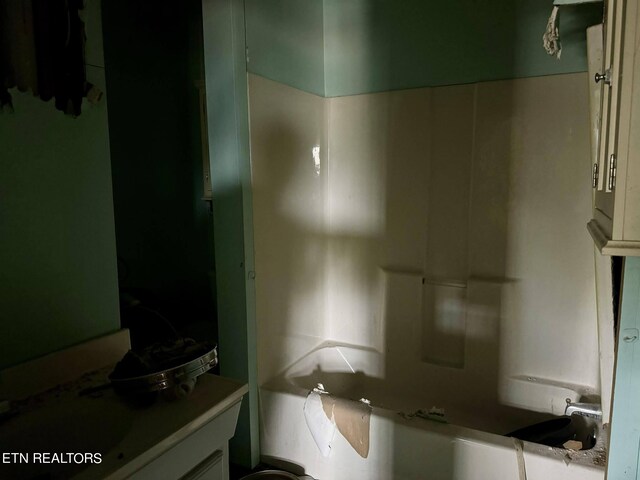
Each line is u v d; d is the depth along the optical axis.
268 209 1.85
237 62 1.63
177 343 1.04
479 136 1.98
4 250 0.95
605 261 1.34
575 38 1.76
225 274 1.77
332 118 2.29
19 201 0.97
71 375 1.07
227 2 1.59
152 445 0.78
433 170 2.11
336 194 2.33
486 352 2.05
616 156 0.80
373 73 2.17
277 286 1.95
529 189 1.92
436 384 2.17
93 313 1.15
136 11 2.61
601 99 1.01
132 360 0.95
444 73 2.03
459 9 1.96
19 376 0.96
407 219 2.18
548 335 1.95
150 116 2.74
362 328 2.34
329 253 2.38
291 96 1.98
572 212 1.85
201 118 2.58
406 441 1.51
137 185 2.72
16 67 0.95
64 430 0.90
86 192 1.12
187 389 0.94
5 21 0.93
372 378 2.30
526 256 1.95
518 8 1.85
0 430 0.84
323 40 2.25
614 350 1.09
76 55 1.08
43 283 1.03
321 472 1.71
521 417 1.99
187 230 2.96
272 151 1.86
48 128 1.02
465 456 1.42
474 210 2.03
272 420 1.80
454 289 2.12
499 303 2.00
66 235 1.08
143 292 2.57
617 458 1.05
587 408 1.68
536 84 1.85
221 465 0.98
